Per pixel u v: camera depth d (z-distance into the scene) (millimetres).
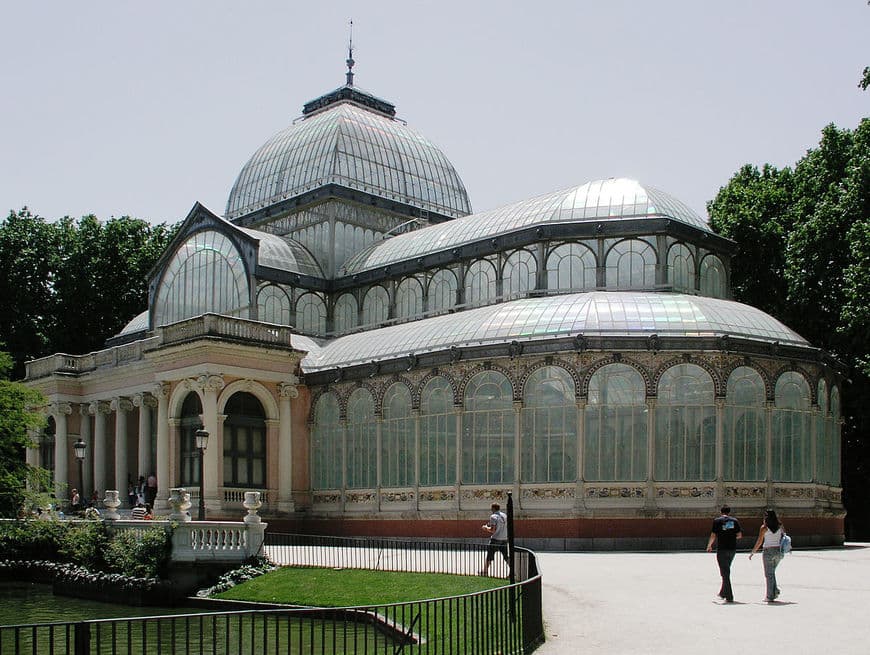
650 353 49344
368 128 81375
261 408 60562
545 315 52531
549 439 49969
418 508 54031
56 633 32750
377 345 60438
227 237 69438
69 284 93000
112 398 68188
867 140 62625
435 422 53938
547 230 60312
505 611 21047
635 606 27438
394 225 79562
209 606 37594
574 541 48094
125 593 39719
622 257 59719
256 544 42188
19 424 48344
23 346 91375
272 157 82875
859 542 64500
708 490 48656
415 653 23531
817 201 69688
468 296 64875
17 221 95062
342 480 58688
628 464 48812
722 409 49031
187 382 58969
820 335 68438
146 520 44719
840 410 55094
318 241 75875
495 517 37344
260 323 60312
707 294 62688
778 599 28500
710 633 22812
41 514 50062
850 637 21984
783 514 49719
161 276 74500
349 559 43250
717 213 80000
